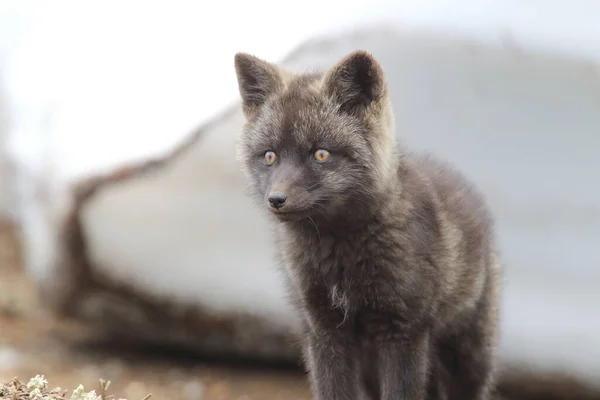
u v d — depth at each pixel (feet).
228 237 43.70
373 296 23.81
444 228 24.67
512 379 40.75
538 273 41.22
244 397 39.93
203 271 43.62
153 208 44.24
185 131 44.21
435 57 44.73
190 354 45.70
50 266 45.78
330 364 24.79
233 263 43.50
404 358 24.20
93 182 44.24
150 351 46.09
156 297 44.06
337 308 24.29
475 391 28.66
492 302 28.09
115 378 41.42
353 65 23.30
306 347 25.89
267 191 23.04
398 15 45.57
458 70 44.52
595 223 41.50
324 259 24.00
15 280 54.85
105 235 44.09
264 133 24.04
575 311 40.40
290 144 23.34
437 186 26.35
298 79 24.81
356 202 23.22
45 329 48.67
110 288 44.52
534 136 43.19
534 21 45.39
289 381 42.60
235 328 43.78
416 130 43.57
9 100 53.21
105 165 44.52
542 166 42.63
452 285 24.70
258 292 43.04
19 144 50.39
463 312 26.40
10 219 63.57
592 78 44.01
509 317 40.63
